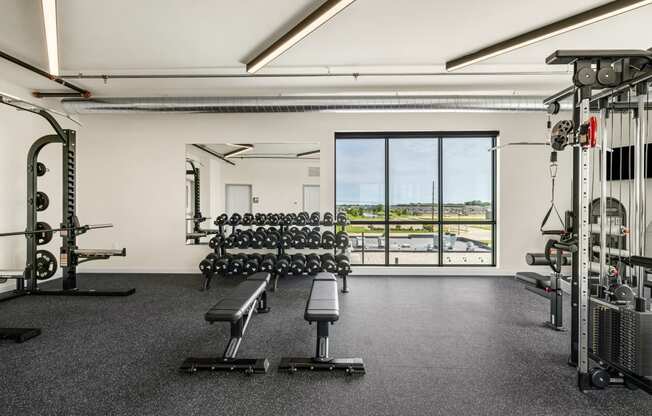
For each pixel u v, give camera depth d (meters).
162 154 4.93
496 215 4.93
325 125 4.91
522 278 3.17
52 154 4.56
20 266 4.07
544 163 4.80
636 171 2.05
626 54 1.79
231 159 5.18
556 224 4.78
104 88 4.13
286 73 3.66
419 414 1.65
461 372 2.05
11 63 3.36
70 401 1.74
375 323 2.89
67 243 3.80
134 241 4.95
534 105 4.03
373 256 5.06
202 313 3.15
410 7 2.40
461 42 2.93
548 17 2.50
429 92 4.29
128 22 2.61
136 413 1.64
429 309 3.28
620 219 2.38
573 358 2.09
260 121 4.92
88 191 4.92
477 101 4.03
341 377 1.98
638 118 2.01
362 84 4.01
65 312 3.18
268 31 2.76
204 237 5.29
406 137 4.99
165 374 2.01
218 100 4.07
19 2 2.36
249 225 4.48
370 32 2.76
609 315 1.83
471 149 5.00
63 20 2.58
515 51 3.14
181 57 3.25
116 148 4.91
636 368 1.67
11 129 3.96
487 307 3.35
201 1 2.35
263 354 2.29
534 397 1.79
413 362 2.18
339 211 4.88
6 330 2.56
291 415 1.63
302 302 3.50
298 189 5.18
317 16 2.29
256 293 2.43
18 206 4.04
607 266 2.33
